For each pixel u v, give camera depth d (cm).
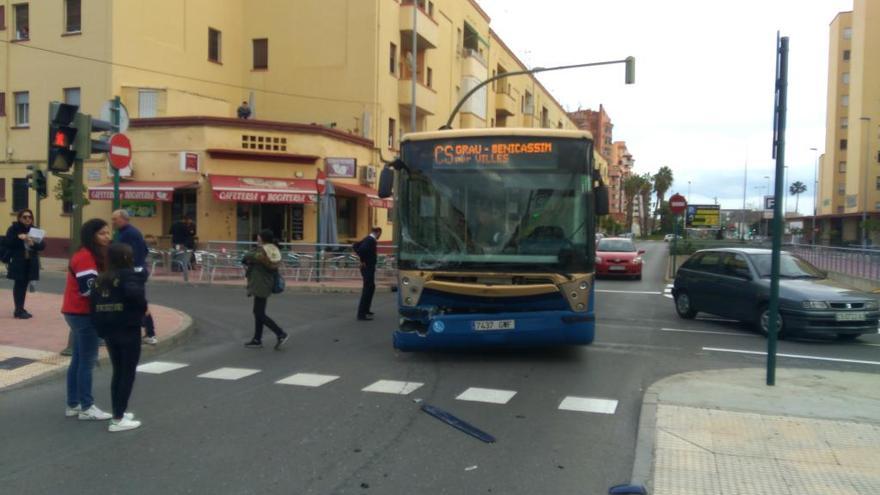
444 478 471
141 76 2522
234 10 2939
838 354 968
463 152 848
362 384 749
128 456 514
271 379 775
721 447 510
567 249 819
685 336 1109
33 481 464
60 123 866
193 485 457
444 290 817
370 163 2797
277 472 481
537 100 5591
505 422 605
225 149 2291
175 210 2358
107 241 609
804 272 1163
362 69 2809
